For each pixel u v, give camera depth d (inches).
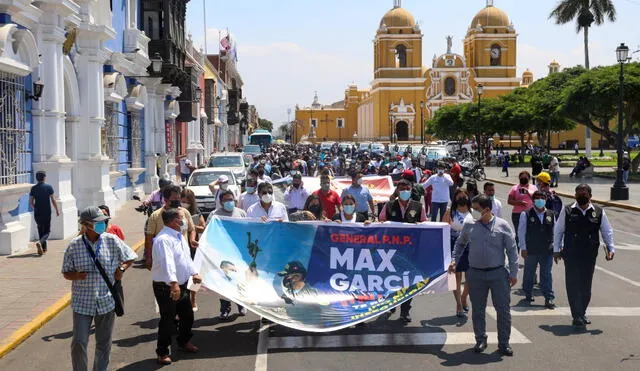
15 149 577.3
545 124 2422.5
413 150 2246.6
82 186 792.3
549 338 338.3
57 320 381.4
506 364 299.1
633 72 1659.7
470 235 317.4
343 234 367.9
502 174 1920.5
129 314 396.5
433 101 4318.4
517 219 498.0
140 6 1132.5
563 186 1422.2
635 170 1797.5
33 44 589.9
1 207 551.8
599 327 357.7
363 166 1056.2
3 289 440.5
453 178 835.4
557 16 2308.1
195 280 323.3
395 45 4411.9
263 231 368.8
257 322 374.0
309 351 320.2
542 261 403.5
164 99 1255.5
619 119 1120.2
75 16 703.7
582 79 1736.0
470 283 318.3
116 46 958.4
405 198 392.8
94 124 791.1
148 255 358.3
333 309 346.3
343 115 5689.0
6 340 333.1
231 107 3019.2
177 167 1515.7
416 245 367.2
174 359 310.8
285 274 358.9
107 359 273.4
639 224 833.5
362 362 303.1
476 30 4365.2
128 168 1037.2
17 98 580.7
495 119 2689.5
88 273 263.7
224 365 301.3
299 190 534.3
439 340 337.1
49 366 304.7
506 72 4360.2
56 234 645.3
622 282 474.3
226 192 400.5
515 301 419.8
